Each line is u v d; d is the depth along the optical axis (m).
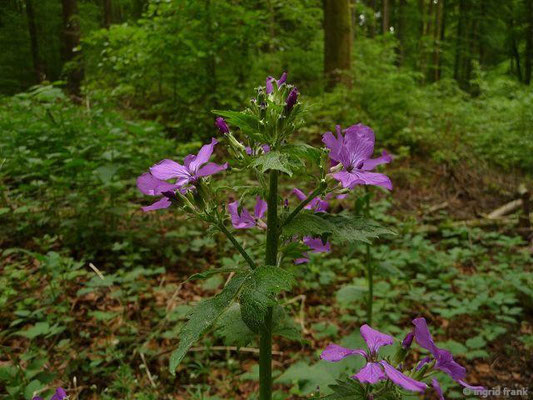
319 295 3.76
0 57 15.20
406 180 6.96
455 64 21.73
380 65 9.72
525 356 3.07
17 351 2.74
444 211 5.89
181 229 4.15
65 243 3.92
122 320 3.08
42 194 4.57
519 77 13.77
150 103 8.46
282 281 1.01
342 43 9.52
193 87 7.07
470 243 4.94
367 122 7.79
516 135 7.69
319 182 1.29
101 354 2.68
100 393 2.48
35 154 4.23
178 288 3.39
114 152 4.38
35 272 3.52
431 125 8.37
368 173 1.31
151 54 6.73
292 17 9.22
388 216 5.26
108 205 4.36
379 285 3.53
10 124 4.68
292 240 1.45
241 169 1.34
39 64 15.02
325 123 7.75
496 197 6.46
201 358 2.85
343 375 2.16
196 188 1.31
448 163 7.50
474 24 21.00
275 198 1.30
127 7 16.98
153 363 2.77
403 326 3.42
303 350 3.04
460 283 3.90
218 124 1.37
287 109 1.26
